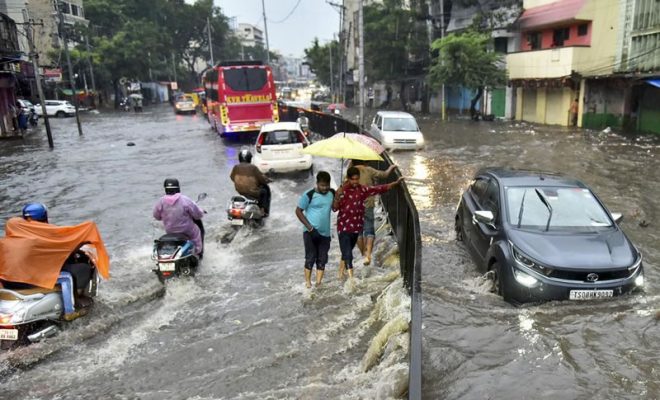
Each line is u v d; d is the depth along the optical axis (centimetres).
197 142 2327
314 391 449
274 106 2262
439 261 746
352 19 6244
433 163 1627
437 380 440
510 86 3297
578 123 2791
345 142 720
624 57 2581
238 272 750
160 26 7375
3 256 530
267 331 566
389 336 500
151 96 7656
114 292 675
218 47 8825
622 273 562
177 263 678
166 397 450
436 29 4366
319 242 680
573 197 678
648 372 441
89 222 596
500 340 500
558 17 2816
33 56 2177
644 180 1307
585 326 516
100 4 6178
